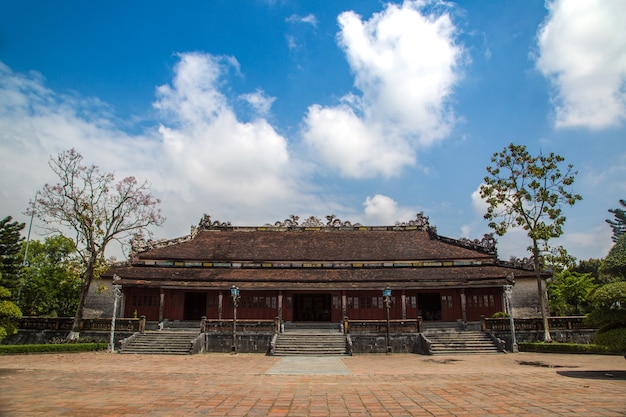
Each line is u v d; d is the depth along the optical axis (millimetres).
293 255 47938
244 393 14797
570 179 34562
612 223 42844
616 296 17516
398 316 43250
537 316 41781
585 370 20672
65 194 37344
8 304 21172
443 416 11062
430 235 52000
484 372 20562
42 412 11516
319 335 35312
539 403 12273
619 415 10680
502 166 36500
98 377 18828
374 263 46656
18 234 42000
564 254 34219
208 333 35344
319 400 13492
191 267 46344
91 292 43094
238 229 54250
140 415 11281
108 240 38031
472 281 41594
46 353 31125
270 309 43281
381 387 16047
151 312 42906
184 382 17500
